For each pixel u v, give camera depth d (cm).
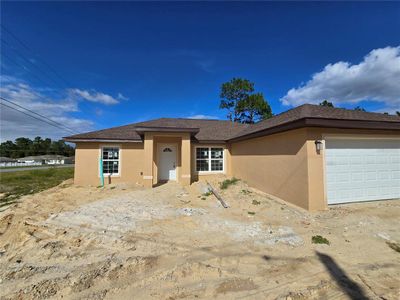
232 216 655
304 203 702
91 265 378
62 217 646
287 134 808
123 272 353
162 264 377
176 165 1394
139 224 588
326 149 715
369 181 761
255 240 474
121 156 1304
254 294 293
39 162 6644
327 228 538
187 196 945
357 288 303
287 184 805
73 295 298
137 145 1321
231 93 3262
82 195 995
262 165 1008
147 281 328
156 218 639
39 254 425
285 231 521
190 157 1262
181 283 322
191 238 493
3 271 364
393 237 481
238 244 456
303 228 540
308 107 879
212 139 1401
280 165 856
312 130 699
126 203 820
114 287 314
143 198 906
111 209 735
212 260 389
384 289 300
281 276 336
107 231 537
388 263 372
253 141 1107
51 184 1451
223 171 1456
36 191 1166
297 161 744
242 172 1256
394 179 791
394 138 798
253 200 835
